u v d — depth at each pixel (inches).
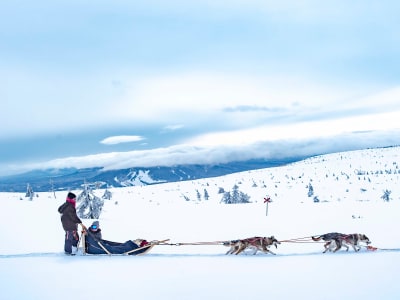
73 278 374.6
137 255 495.8
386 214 983.0
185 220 949.2
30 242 584.4
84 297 311.7
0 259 472.7
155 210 1390.3
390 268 394.9
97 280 365.7
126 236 681.0
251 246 492.7
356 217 932.6
